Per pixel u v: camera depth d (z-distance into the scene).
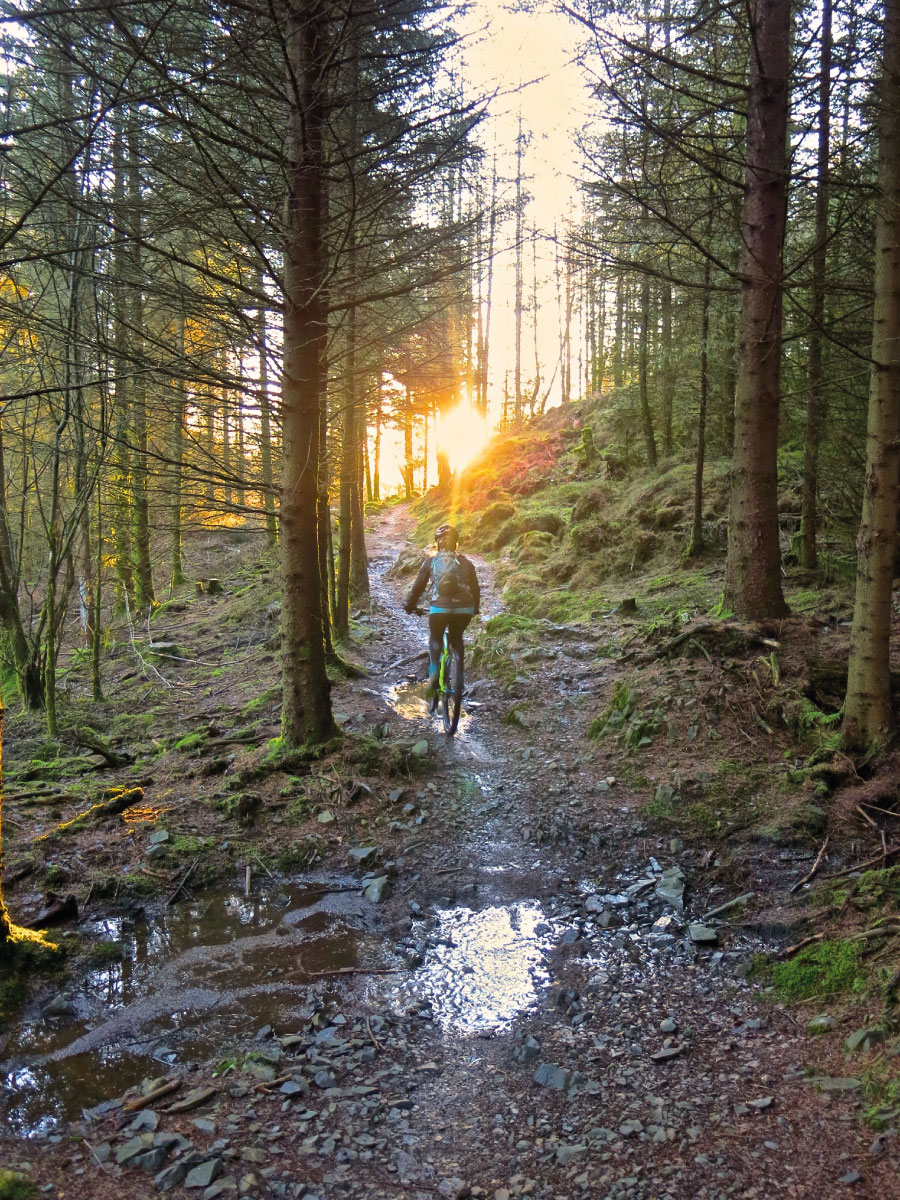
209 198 5.27
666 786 5.96
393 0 5.15
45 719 9.22
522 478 23.64
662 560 13.57
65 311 7.06
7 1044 3.61
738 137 6.57
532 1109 3.20
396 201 6.48
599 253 6.39
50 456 8.85
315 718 6.95
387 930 4.78
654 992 4.04
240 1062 3.49
